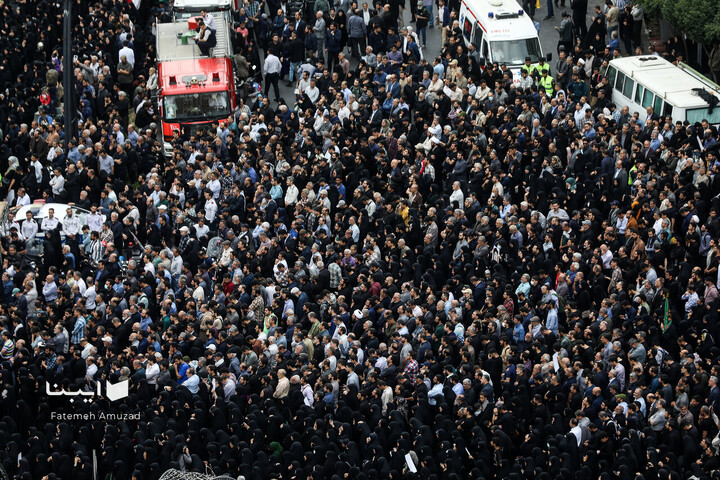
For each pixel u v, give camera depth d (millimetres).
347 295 119688
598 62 163625
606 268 120625
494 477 98562
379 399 104875
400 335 109688
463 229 123750
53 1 177125
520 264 121812
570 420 100000
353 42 174000
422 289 117875
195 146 145625
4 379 108000
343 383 106875
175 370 108375
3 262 130000
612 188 131125
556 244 124000
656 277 117375
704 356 110438
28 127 153250
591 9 190250
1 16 173750
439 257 122688
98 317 115938
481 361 108188
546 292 114250
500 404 101812
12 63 166000
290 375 107750
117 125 145500
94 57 166250
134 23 181000
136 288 119125
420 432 99688
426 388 104375
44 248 127312
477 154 136750
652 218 124375
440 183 141625
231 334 112312
